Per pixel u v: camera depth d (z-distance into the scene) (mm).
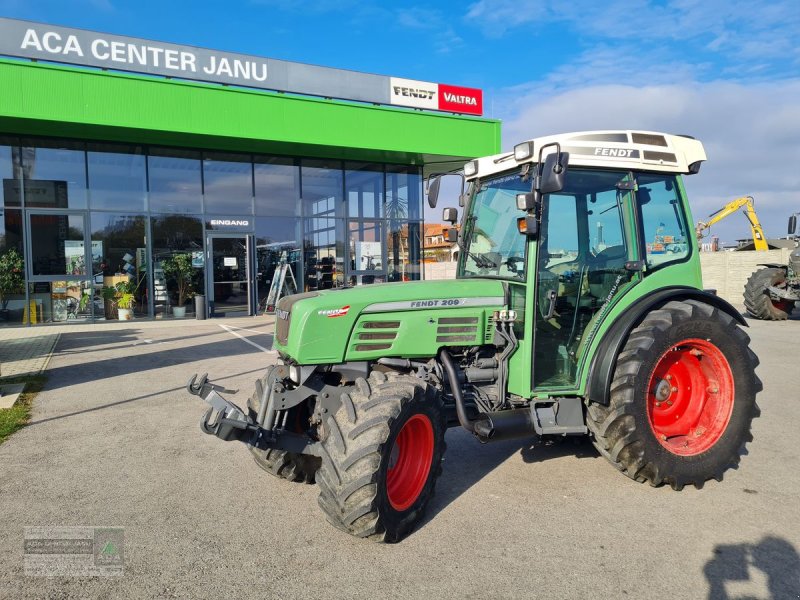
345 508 3482
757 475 4715
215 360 9820
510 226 4754
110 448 5492
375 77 16094
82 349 10969
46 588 3158
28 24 12648
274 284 16844
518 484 4570
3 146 13906
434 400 3887
